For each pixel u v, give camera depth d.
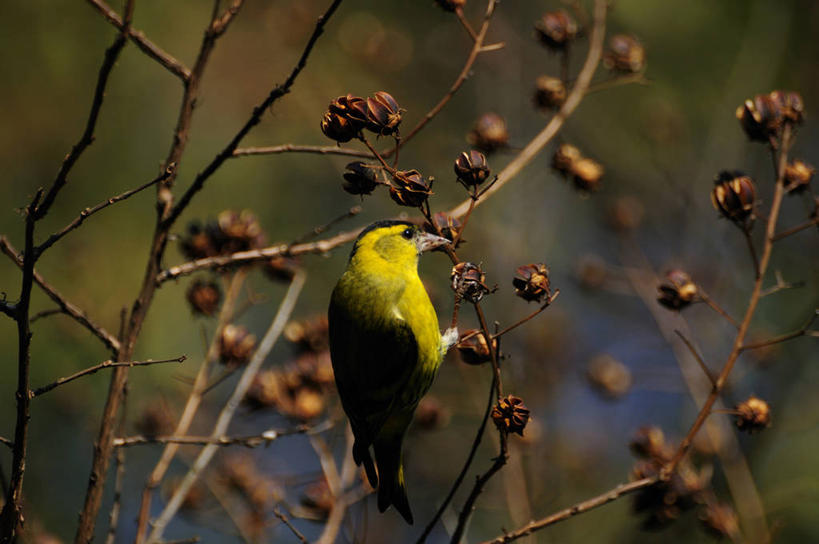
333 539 7.44
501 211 14.01
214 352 7.90
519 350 13.13
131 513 11.82
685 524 12.45
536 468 11.67
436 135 15.23
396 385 7.00
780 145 6.96
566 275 13.57
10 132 13.87
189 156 14.30
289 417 7.99
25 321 4.96
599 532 12.65
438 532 13.30
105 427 6.32
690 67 15.67
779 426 12.51
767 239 6.56
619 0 15.42
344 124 5.70
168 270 6.75
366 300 7.07
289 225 14.87
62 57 14.23
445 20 16.11
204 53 6.65
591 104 15.50
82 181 13.71
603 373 11.18
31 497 12.10
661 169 13.74
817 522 11.89
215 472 9.20
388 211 14.98
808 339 13.27
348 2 15.57
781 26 15.27
